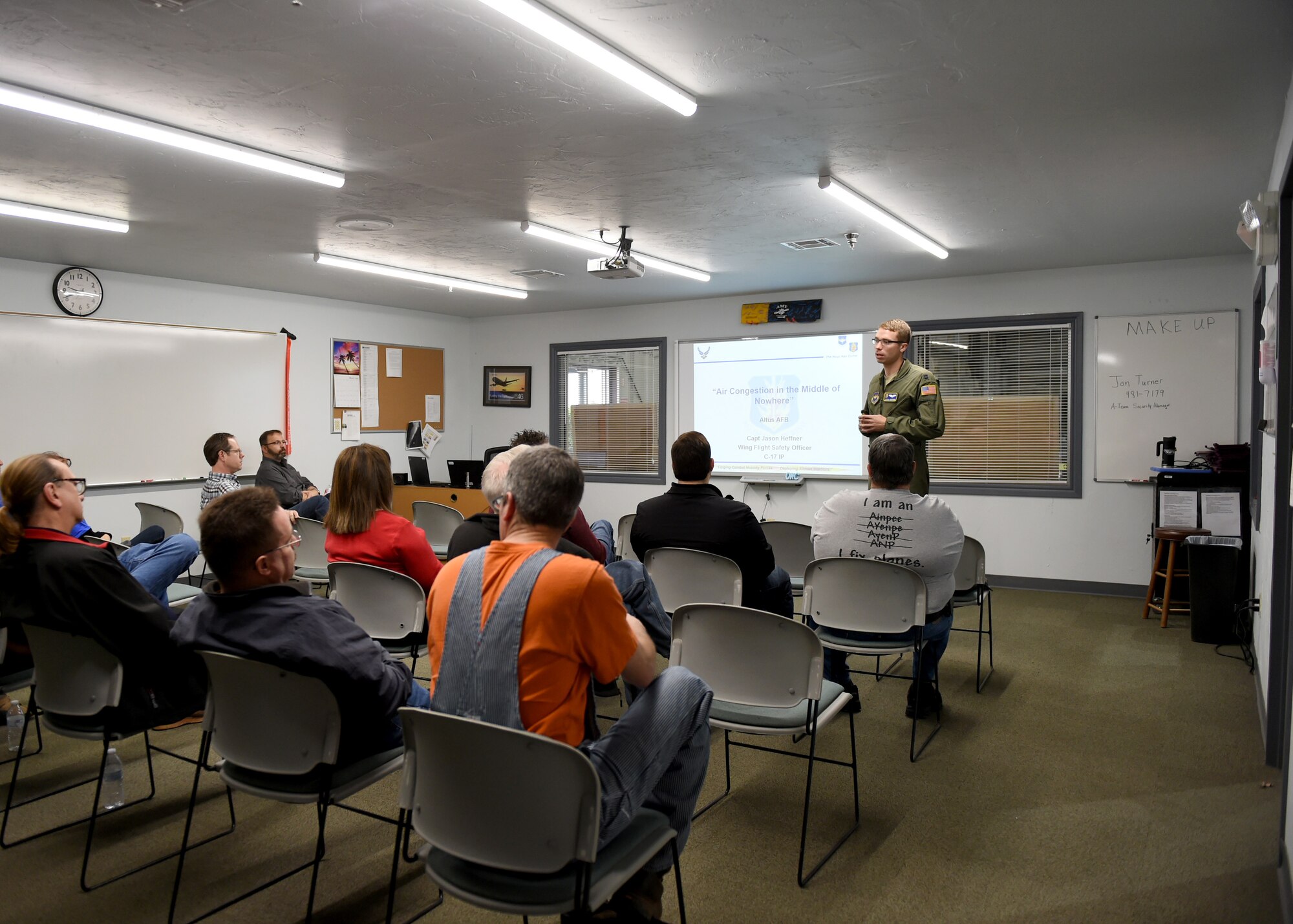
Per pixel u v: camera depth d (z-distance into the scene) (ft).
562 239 17.56
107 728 7.29
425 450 29.12
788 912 6.92
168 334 21.79
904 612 9.41
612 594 4.98
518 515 5.32
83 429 20.06
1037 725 11.38
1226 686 13.16
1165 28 8.32
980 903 7.05
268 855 7.88
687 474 10.69
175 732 11.21
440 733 4.76
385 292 24.80
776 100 10.22
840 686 8.39
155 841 8.15
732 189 14.10
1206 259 19.67
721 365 26.12
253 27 8.22
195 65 9.13
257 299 24.03
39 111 10.01
